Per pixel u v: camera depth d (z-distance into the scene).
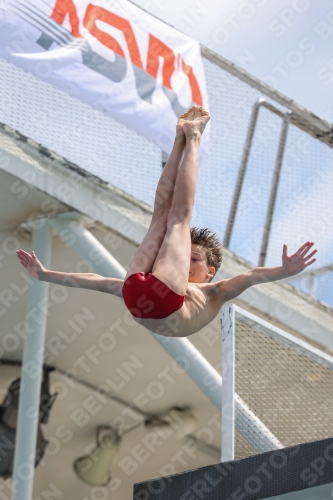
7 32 16.67
